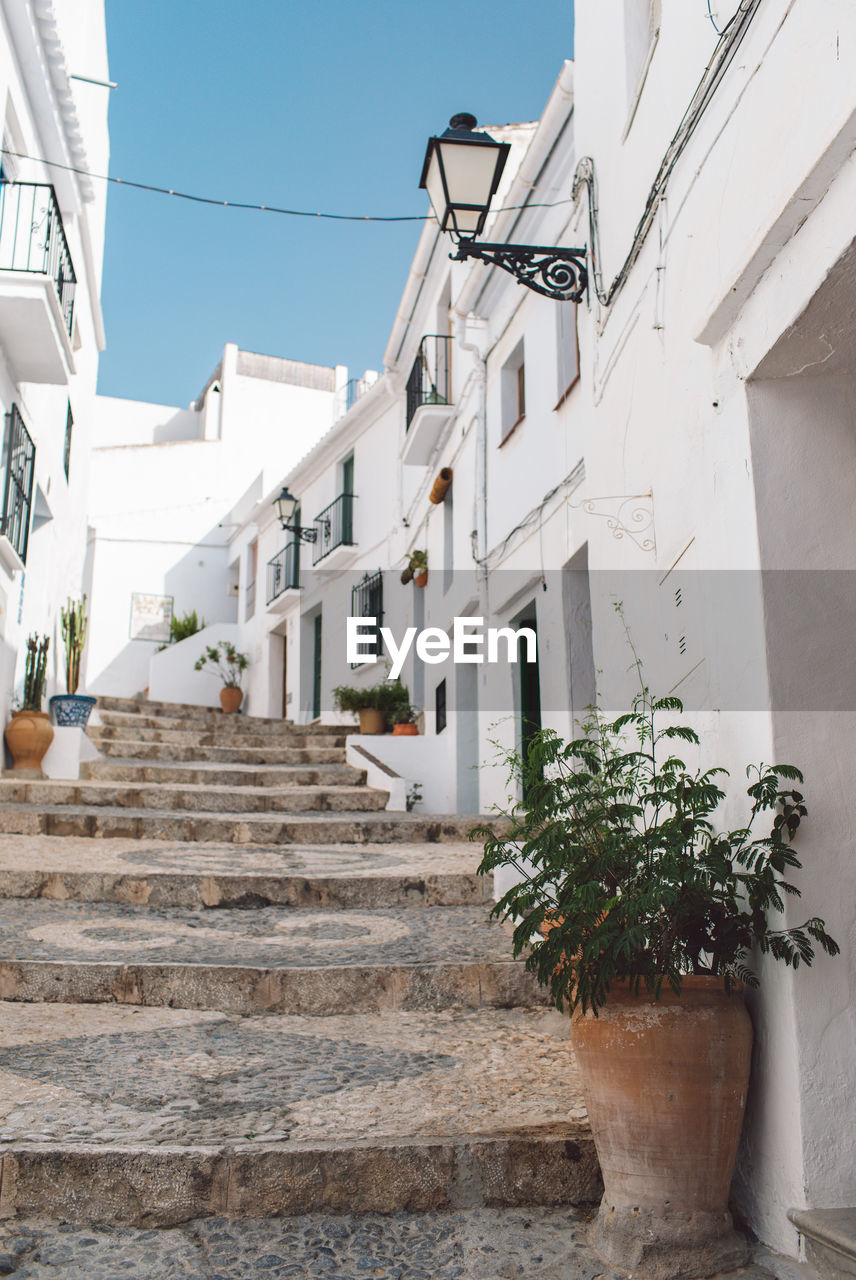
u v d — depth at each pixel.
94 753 9.52
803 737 2.52
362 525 14.68
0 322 7.45
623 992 2.51
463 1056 3.36
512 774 2.95
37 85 8.20
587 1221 2.52
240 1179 2.49
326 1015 3.81
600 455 4.66
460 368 10.70
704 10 3.27
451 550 11.12
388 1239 2.41
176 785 8.45
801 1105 2.31
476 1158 2.61
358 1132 2.69
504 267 4.98
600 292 4.68
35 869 5.27
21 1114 2.72
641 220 3.85
